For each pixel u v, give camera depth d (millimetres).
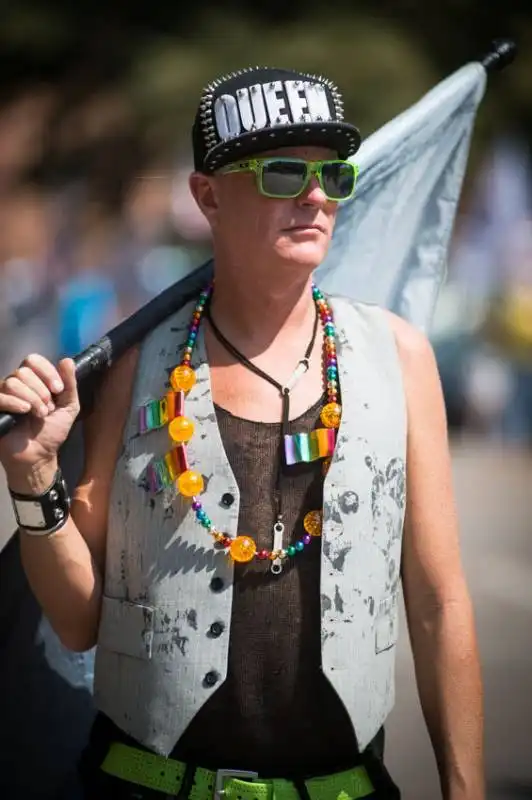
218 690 4461
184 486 4445
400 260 6102
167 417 4594
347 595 4473
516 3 42656
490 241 36438
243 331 4738
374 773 4660
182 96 42781
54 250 45312
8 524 16703
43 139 47125
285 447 4523
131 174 46281
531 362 26938
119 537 4621
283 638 4469
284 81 4562
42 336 30109
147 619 4516
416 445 4781
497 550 15977
